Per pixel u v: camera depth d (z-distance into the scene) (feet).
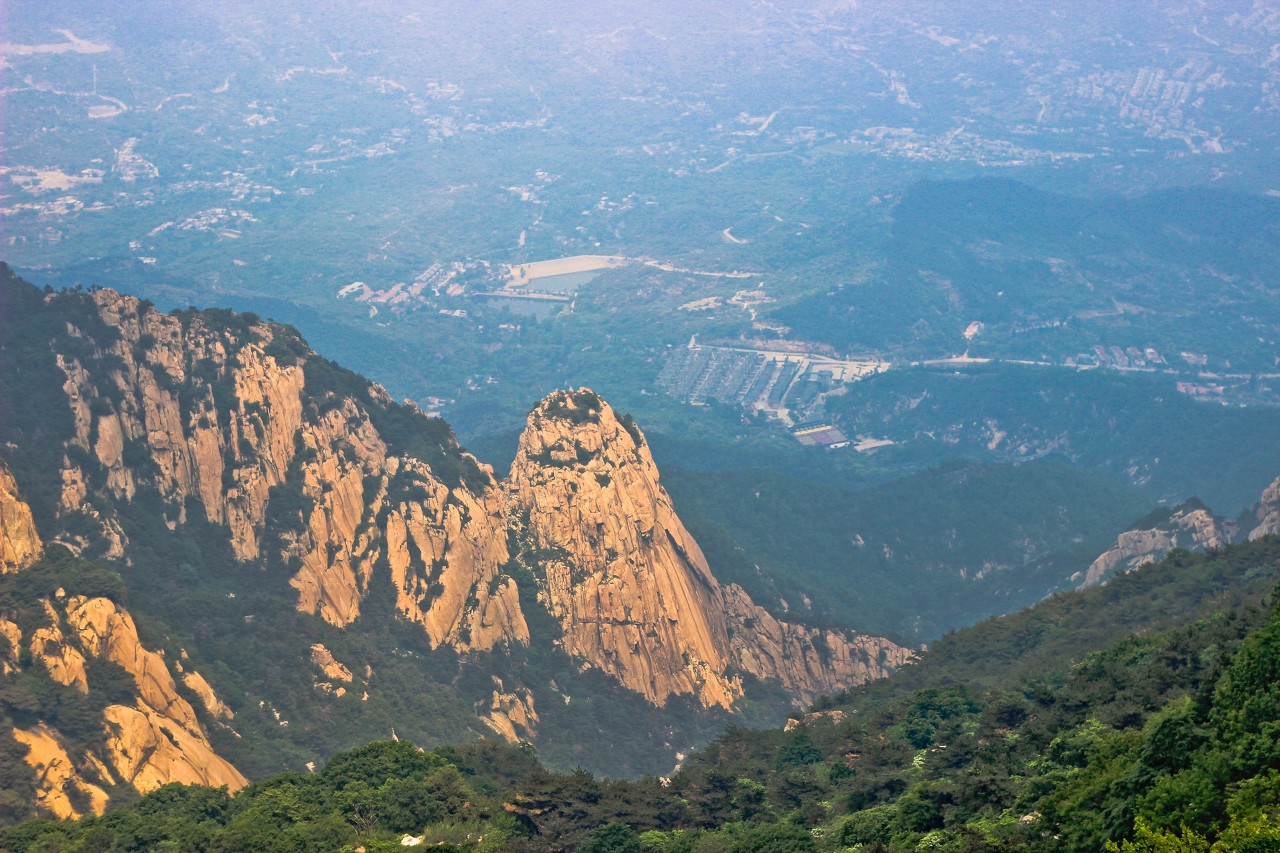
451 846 370.12
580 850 392.06
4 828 397.60
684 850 388.16
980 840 328.08
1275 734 283.38
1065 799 326.24
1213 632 426.92
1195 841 261.65
